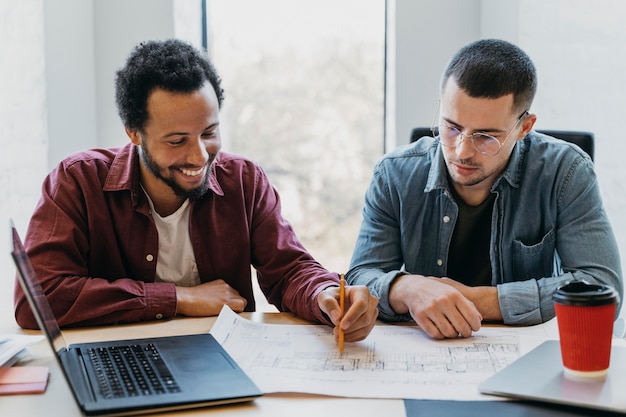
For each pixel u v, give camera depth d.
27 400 1.05
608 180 2.38
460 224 1.74
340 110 2.70
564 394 1.02
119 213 1.63
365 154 2.73
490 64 1.51
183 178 1.52
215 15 2.61
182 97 1.45
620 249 2.41
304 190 2.79
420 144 1.81
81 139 2.36
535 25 2.27
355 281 1.66
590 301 1.07
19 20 2.29
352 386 1.09
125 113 1.52
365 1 2.60
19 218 2.38
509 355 1.23
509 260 1.71
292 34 2.64
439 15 2.30
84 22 2.33
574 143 1.82
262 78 2.68
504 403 1.02
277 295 1.67
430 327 1.33
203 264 1.69
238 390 1.04
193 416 0.99
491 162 1.56
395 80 2.32
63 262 1.53
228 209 1.70
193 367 1.14
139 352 1.21
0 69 2.32
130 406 0.98
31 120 2.32
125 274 1.66
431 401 1.03
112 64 2.36
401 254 1.79
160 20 2.34
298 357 1.22
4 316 1.58
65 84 2.32
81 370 1.12
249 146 2.74
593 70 2.31
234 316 1.46
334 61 2.65
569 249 1.65
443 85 1.59
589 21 2.28
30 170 2.35
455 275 1.77
